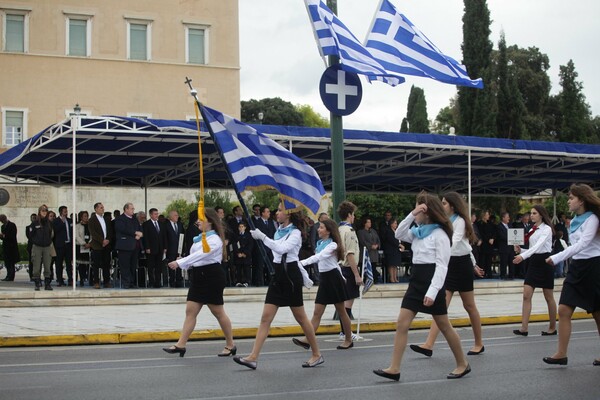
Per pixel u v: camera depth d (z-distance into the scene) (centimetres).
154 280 2234
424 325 1647
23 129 4603
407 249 2775
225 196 4738
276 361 1155
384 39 1698
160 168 2880
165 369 1073
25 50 4619
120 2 4788
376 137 2380
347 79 1581
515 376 999
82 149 2439
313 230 2238
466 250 1180
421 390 908
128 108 4791
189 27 4928
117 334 1389
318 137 2289
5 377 1005
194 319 1181
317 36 1573
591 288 1041
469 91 4522
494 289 2520
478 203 4816
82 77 4712
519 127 4612
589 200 1032
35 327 1490
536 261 1453
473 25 4538
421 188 3781
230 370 1065
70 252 2395
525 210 5400
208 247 1148
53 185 3073
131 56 4819
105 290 2083
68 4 4691
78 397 867
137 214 2459
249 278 2322
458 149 2553
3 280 2708
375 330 1596
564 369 1053
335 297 1266
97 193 4719
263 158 1297
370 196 4981
